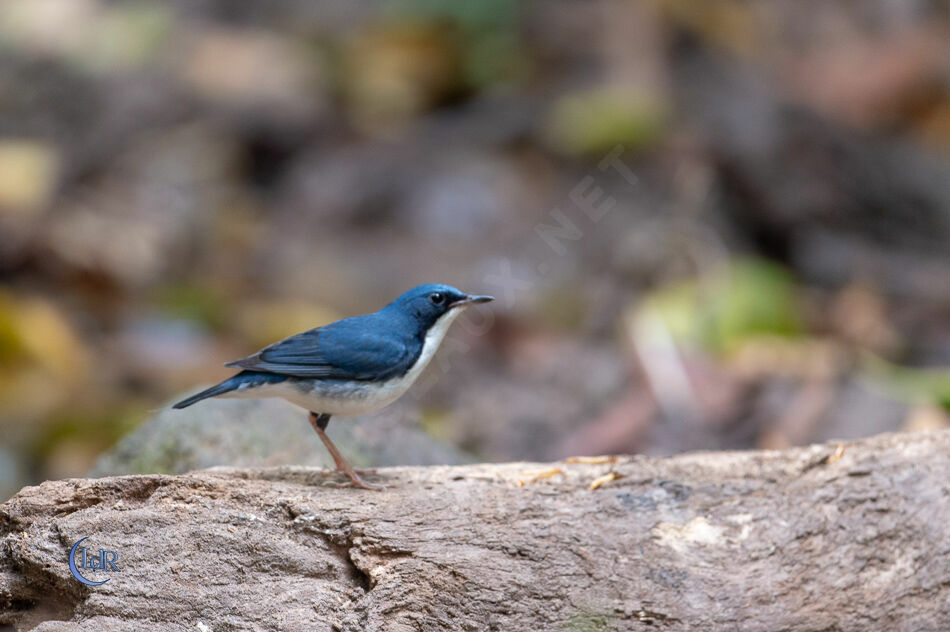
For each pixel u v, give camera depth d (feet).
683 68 62.18
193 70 64.03
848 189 56.08
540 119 60.80
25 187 52.42
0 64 63.98
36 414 41.45
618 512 21.97
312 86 64.49
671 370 41.50
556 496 22.47
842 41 67.82
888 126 62.54
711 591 20.61
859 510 21.81
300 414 30.40
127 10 68.44
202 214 55.11
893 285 52.11
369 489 22.84
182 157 58.39
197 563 20.89
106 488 22.08
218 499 22.15
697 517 21.89
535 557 20.92
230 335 48.57
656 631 20.13
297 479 23.62
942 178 57.52
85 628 19.70
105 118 60.44
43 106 61.46
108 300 49.67
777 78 63.62
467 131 60.59
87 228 51.85
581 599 20.40
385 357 23.56
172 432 28.78
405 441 31.58
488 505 22.09
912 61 64.39
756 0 70.08
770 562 21.11
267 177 60.03
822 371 40.24
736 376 40.70
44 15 66.49
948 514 21.58
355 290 51.67
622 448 39.50
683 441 39.01
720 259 48.14
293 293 51.57
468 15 66.33
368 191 56.85
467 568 20.61
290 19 70.54
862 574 21.01
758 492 22.47
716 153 55.26
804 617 20.40
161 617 20.22
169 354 45.88
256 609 20.40
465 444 40.37
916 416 37.42
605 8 66.18
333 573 21.09
